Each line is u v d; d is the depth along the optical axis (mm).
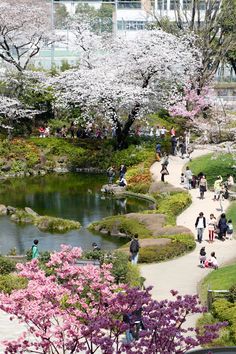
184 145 72250
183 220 52125
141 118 76438
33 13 84438
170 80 76625
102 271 23844
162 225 49688
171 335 19828
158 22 92062
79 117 77125
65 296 22250
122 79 76312
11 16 82500
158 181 63156
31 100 82812
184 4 117938
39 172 73750
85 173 73688
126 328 20578
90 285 22672
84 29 84375
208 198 57875
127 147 75750
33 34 84500
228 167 64500
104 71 77000
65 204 60250
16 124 81250
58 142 76875
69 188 66875
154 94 75625
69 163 74875
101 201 61375
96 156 74625
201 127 73438
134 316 21516
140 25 120312
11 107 79875
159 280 37938
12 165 73375
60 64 104750
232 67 110875
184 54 76500
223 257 42844
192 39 84375
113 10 125500
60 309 21750
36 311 21297
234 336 27516
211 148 65375
